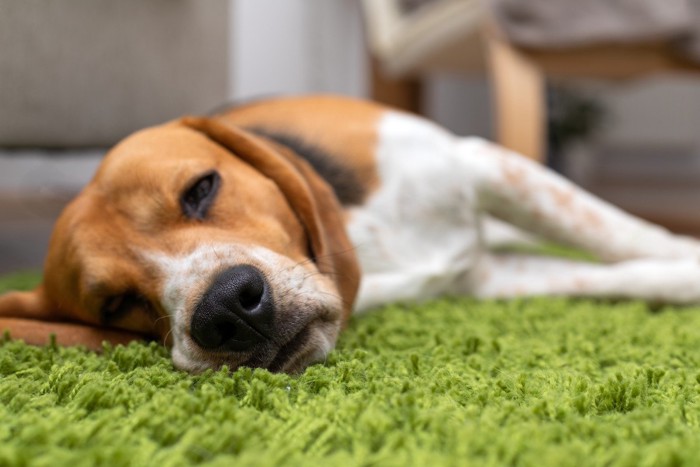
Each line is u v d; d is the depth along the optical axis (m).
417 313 0.51
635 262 0.55
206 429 0.31
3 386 0.35
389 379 0.36
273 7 1.41
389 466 0.28
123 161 0.43
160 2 0.77
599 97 2.17
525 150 0.80
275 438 0.30
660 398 0.34
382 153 0.53
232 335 0.37
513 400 0.34
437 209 0.54
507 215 0.56
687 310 0.52
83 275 0.42
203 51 0.85
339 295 0.42
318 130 0.54
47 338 0.42
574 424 0.30
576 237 0.56
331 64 1.63
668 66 0.84
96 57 0.71
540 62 0.80
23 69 0.65
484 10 0.80
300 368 0.39
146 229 0.42
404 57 1.09
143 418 0.31
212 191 0.43
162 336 0.42
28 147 0.68
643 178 2.29
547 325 0.47
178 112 0.82
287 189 0.45
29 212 1.26
